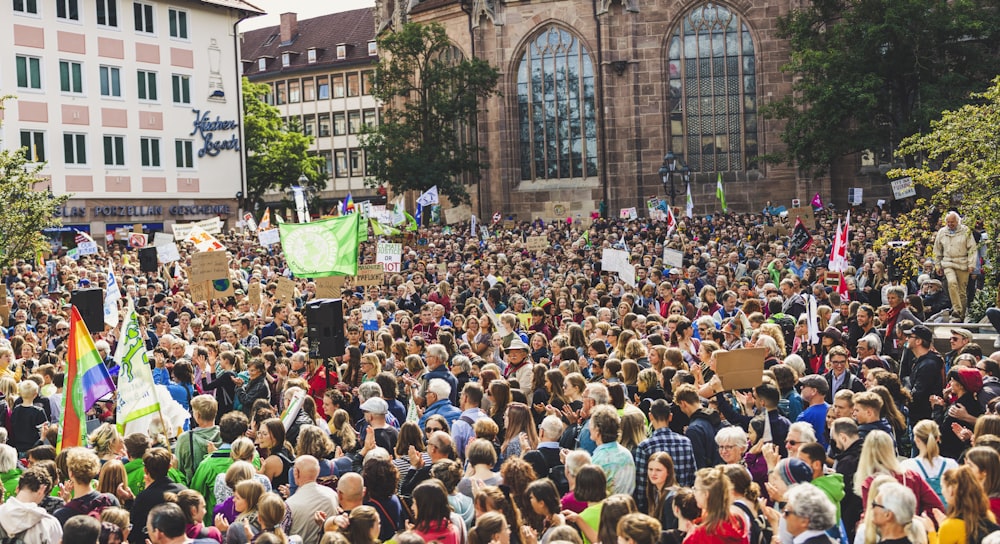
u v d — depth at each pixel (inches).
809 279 1005.8
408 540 288.4
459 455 461.4
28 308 1082.1
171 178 2598.4
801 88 2124.8
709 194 2556.6
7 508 355.9
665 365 557.9
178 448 460.8
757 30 2495.1
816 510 296.4
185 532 328.2
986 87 1994.3
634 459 407.5
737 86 2529.5
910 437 490.3
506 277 1154.0
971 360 510.9
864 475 351.6
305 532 372.2
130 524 378.9
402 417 530.6
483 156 2743.6
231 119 2743.6
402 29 2837.1
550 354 698.8
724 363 458.6
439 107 2610.7
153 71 2556.6
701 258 1221.7
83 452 380.8
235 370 638.5
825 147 2117.4
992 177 892.6
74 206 2384.4
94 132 2428.6
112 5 2469.2
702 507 318.3
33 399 566.3
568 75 2652.6
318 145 4323.3
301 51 4414.4
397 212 1862.7
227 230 2731.3
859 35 2054.6
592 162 2652.6
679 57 2566.4
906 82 2096.5
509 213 2719.0
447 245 1727.4
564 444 477.1
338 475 430.6
